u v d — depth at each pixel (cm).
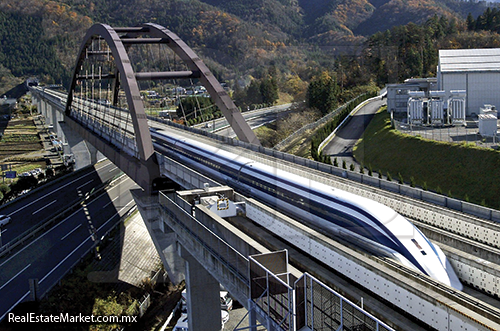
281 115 4338
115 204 4303
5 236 3719
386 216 1541
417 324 1179
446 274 1395
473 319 1023
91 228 3781
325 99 4528
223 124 4984
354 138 4472
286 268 1395
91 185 5000
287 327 1219
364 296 1330
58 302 2688
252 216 1969
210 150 2680
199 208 2011
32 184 4997
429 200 2112
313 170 2528
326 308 1162
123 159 3269
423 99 4850
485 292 1385
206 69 3425
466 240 1667
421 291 1163
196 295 2420
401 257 1423
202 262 1959
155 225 2781
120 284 3058
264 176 2073
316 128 4266
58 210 4216
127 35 4400
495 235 1673
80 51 5016
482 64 5212
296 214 1836
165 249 2858
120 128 3772
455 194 3653
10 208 4381
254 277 1384
